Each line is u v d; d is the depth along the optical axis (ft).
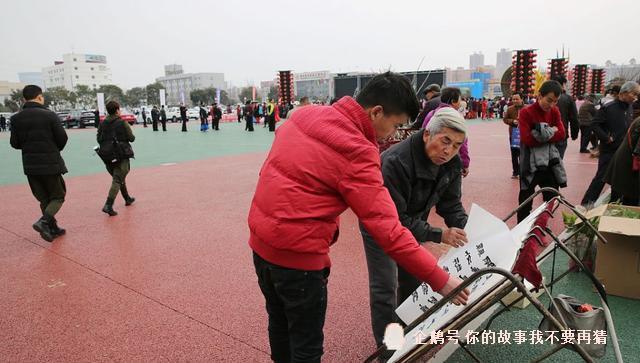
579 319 7.27
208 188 26.17
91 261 14.14
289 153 5.46
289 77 112.88
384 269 8.00
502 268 5.01
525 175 13.41
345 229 17.35
